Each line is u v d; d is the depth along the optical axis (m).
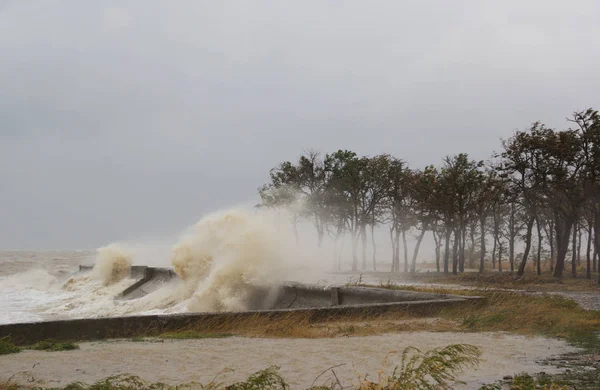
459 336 12.70
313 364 9.45
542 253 66.06
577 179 43.34
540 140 43.66
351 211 60.91
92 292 38.47
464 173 50.97
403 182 58.50
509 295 19.62
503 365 9.58
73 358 10.08
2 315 28.41
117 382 7.47
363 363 9.53
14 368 9.23
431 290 23.14
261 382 7.08
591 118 42.19
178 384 7.98
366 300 20.81
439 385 7.69
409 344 11.42
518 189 46.25
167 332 13.58
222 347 11.20
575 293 30.61
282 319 14.34
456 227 50.06
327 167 62.56
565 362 9.88
